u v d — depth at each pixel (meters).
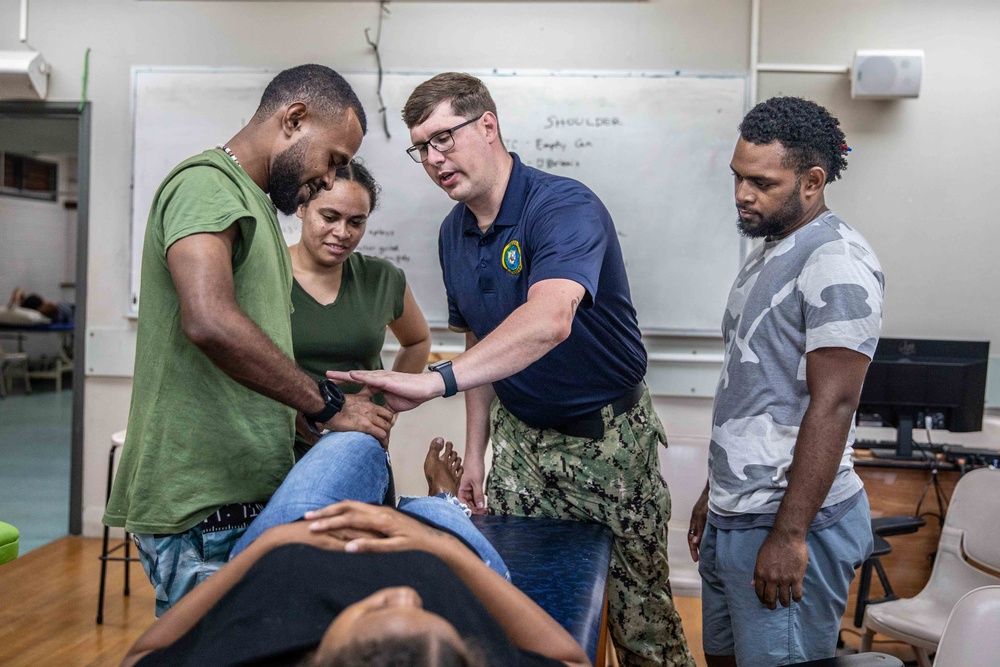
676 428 3.99
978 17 3.81
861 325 1.59
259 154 1.43
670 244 3.95
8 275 10.74
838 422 1.60
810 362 1.64
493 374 1.49
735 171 1.73
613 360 1.94
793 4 3.89
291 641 0.82
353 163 2.07
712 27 3.92
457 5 4.00
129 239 4.16
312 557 0.94
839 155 1.71
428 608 0.89
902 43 3.85
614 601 2.11
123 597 3.40
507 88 3.97
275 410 1.41
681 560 2.91
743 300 1.79
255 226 1.32
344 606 0.86
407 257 4.05
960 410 3.13
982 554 2.63
